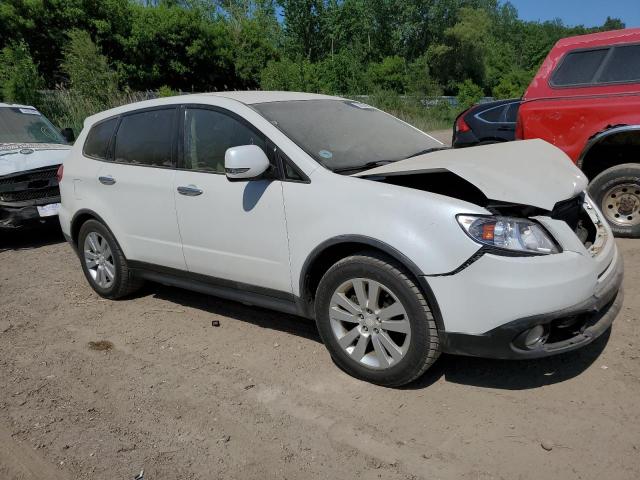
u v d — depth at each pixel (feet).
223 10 132.87
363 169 12.35
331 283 11.55
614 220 19.54
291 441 9.94
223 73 105.29
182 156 14.28
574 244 10.44
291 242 11.99
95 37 86.48
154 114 15.24
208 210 13.44
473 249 9.91
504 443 9.54
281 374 12.23
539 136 19.85
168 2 110.01
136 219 15.37
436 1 171.01
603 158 20.11
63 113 55.77
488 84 184.96
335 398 11.18
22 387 12.31
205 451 9.80
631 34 19.13
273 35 142.72
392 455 9.43
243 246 12.93
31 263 22.17
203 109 14.02
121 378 12.48
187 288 15.06
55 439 10.36
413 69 113.91
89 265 17.49
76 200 17.16
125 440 10.22
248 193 12.65
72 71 61.93
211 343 13.94
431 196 10.55
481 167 11.03
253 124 12.89
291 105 14.05
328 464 9.32
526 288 9.76
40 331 15.33
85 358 13.55
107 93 61.16
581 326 10.50
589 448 9.27
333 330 11.78
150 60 94.22
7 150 24.45
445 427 10.07
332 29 142.51
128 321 15.65
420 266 10.22
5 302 17.74
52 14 81.51
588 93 19.21
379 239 10.60
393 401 10.96
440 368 12.00
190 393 11.69
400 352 10.92
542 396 10.80
